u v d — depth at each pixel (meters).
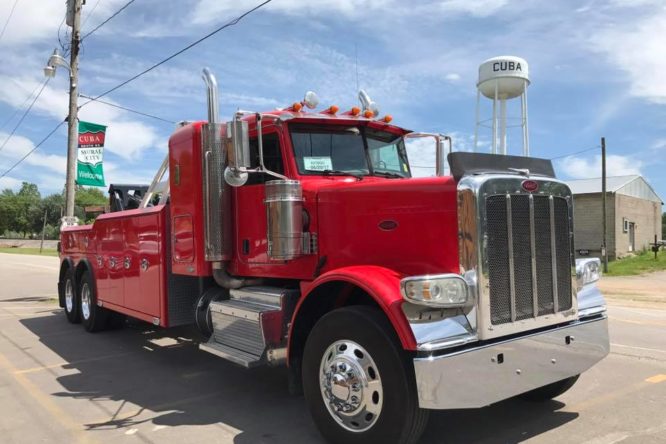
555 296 4.04
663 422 4.35
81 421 4.64
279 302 4.72
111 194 9.14
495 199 3.70
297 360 4.34
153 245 6.47
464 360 3.42
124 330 8.85
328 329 3.86
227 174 4.51
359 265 4.22
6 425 4.56
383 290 3.55
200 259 5.52
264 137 5.07
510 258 3.73
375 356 3.54
